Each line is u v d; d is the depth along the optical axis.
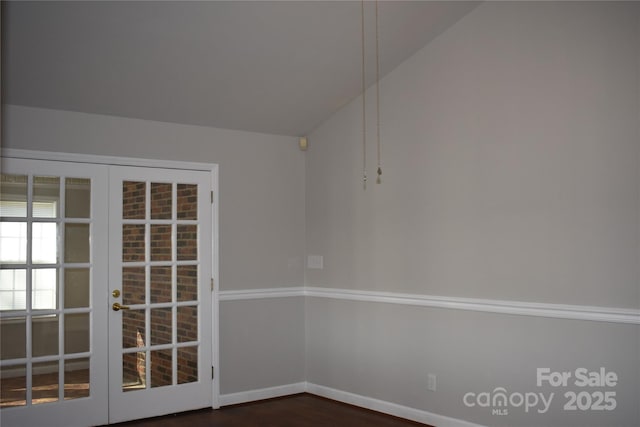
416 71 4.98
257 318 5.61
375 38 4.66
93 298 4.77
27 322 4.50
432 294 4.79
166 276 5.13
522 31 4.28
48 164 4.62
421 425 4.77
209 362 5.31
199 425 4.82
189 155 5.29
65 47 4.09
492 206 4.42
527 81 4.24
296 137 5.98
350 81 5.22
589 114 3.92
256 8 4.08
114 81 4.54
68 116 4.71
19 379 4.46
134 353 4.95
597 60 3.89
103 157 4.84
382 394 5.15
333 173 5.70
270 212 5.75
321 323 5.76
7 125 4.46
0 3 3.52
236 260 5.51
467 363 4.53
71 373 4.68
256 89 5.04
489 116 4.46
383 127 5.24
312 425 4.82
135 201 5.00
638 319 3.66
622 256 3.75
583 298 3.91
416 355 4.89
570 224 3.99
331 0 4.13
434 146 4.82
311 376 5.84
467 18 4.62
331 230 5.70
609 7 3.84
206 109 5.16
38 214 4.58
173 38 4.23
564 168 4.03
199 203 5.33
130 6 3.85
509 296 4.29
